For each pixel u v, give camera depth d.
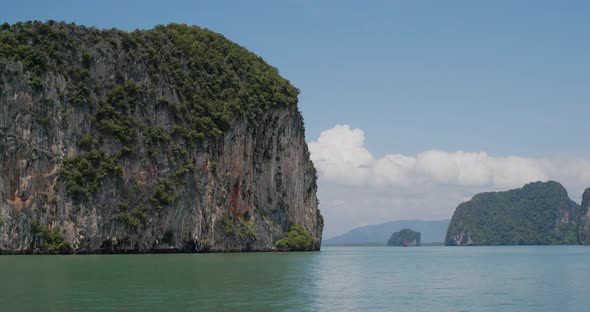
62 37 101.56
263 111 124.50
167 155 103.94
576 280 55.53
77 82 99.50
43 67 95.25
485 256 127.88
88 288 40.12
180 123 108.88
